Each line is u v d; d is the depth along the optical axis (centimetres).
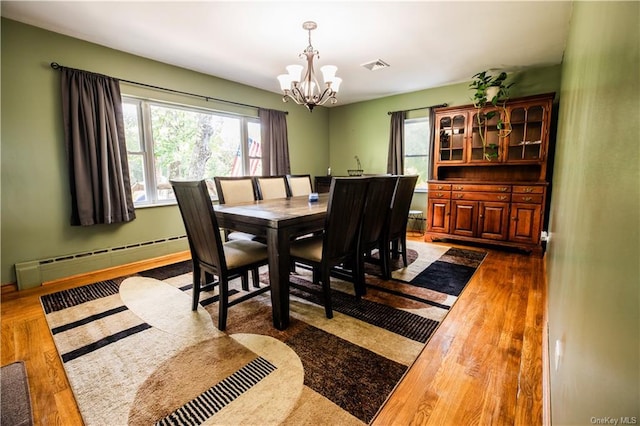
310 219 209
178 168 379
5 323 203
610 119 68
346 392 138
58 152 276
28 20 249
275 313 194
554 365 124
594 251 73
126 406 132
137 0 221
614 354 50
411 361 160
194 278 216
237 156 443
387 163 512
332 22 254
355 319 206
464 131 406
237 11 237
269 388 141
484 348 171
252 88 448
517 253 363
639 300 40
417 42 296
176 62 347
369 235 247
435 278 281
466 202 394
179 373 153
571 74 204
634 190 47
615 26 69
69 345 177
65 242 284
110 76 302
